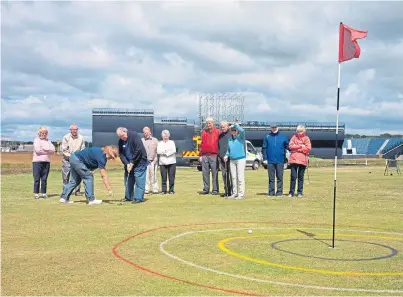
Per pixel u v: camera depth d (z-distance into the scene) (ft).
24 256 23.21
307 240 28.12
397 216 38.01
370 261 23.11
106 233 29.14
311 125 184.75
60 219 34.32
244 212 39.01
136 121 147.74
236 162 48.75
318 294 17.84
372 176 93.04
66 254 23.66
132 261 22.36
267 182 75.41
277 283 19.12
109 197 49.73
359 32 27.86
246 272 20.70
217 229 31.22
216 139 52.42
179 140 151.12
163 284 18.84
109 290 18.10
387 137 261.65
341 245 26.78
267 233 30.17
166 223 33.09
